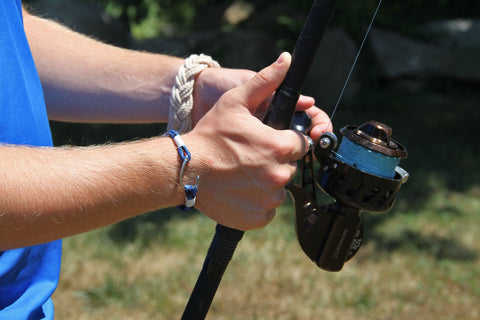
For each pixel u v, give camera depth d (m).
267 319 3.81
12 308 1.16
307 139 1.15
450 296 4.11
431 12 11.04
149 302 3.96
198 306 1.31
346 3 9.85
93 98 1.55
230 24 11.47
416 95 9.39
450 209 5.51
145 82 1.55
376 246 4.77
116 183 1.02
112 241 4.70
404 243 4.80
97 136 7.23
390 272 4.38
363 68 9.56
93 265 4.38
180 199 1.08
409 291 4.15
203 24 12.57
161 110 1.56
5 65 1.12
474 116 8.48
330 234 1.34
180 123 1.52
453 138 7.52
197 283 1.31
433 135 7.64
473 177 6.28
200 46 9.48
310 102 1.51
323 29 1.17
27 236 0.97
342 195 1.29
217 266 1.29
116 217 1.05
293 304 3.97
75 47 1.57
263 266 4.41
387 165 1.29
